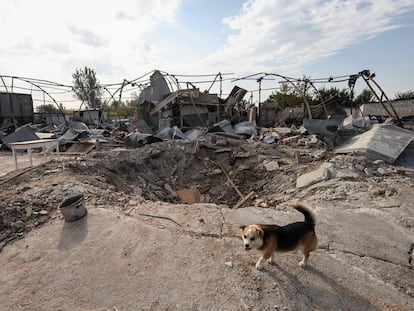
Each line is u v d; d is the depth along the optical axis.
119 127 20.72
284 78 16.64
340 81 15.22
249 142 11.92
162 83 22.70
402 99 19.09
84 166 7.40
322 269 3.05
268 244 2.88
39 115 23.02
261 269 3.01
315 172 6.94
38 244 3.59
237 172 9.51
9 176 6.12
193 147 10.98
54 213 4.39
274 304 2.51
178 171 10.03
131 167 8.98
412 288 2.75
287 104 31.56
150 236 3.70
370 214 4.46
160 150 10.52
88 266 3.12
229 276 2.89
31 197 4.75
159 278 2.88
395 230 3.93
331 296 2.62
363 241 3.65
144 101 21.86
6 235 3.80
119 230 3.87
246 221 4.25
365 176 6.43
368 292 2.69
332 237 3.76
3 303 2.61
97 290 2.74
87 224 4.04
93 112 26.59
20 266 3.17
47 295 2.70
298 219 4.39
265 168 8.99
